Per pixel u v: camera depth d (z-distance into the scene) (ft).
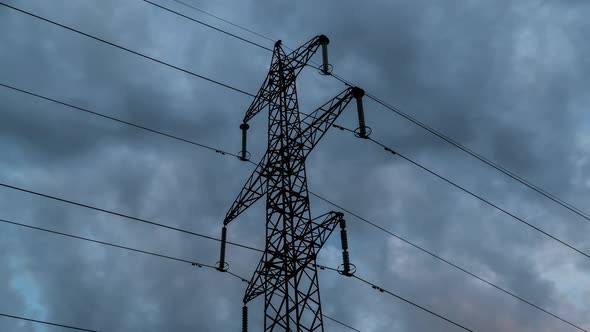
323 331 90.89
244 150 117.08
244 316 102.12
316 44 108.17
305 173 101.76
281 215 99.71
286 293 93.30
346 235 99.55
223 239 109.40
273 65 115.14
